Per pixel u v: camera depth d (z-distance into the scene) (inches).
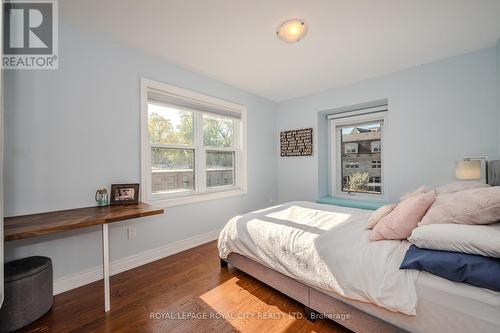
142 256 89.0
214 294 68.2
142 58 89.1
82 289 71.4
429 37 79.4
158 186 98.7
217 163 125.3
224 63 99.0
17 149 62.8
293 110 151.2
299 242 58.4
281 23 71.0
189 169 111.3
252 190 141.2
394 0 60.6
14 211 62.1
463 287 36.5
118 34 77.2
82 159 74.3
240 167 136.6
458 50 89.0
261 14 66.7
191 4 62.3
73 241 72.6
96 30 75.0
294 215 81.8
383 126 126.5
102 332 53.3
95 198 76.7
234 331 53.3
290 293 60.8
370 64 100.7
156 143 97.0
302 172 147.4
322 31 75.1
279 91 137.1
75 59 72.6
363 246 51.9
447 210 46.8
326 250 53.2
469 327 34.8
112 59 80.9
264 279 68.5
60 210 69.6
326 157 148.3
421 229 45.1
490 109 87.0
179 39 80.2
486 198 42.0
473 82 90.2
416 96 103.5
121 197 79.7
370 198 132.6
